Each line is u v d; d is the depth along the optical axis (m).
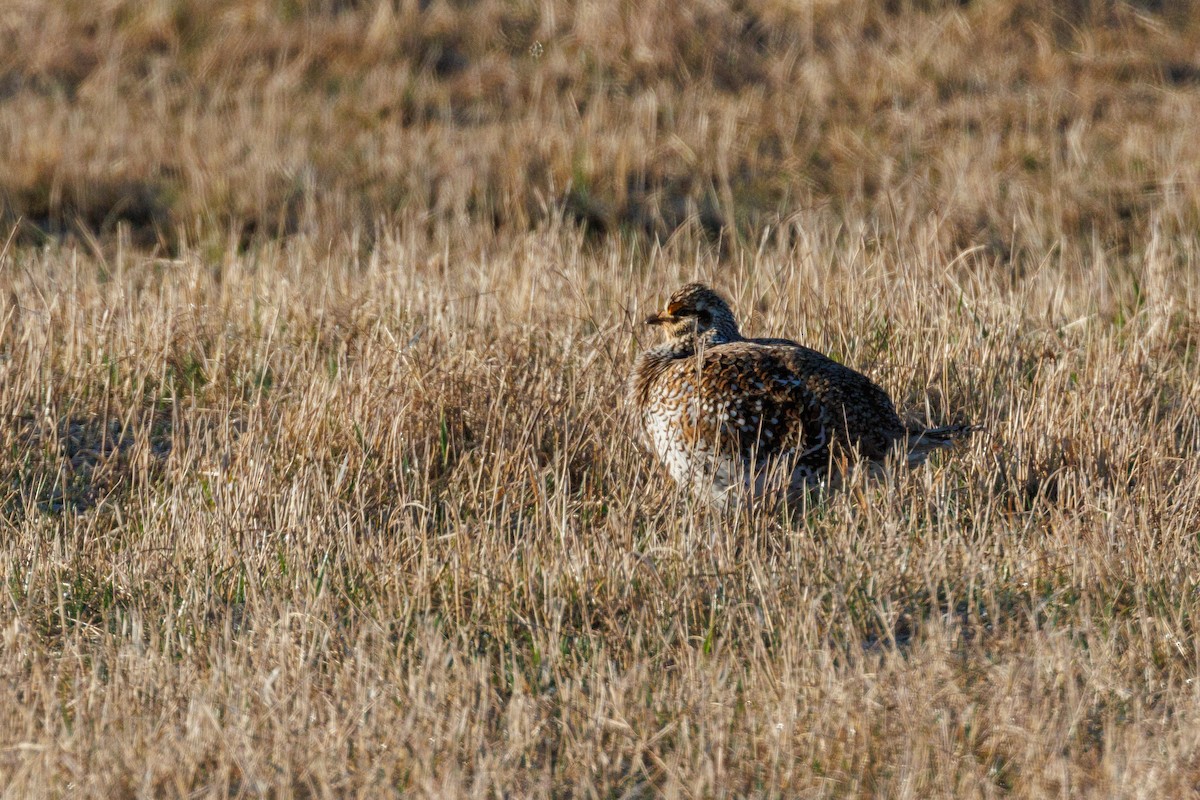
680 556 11.91
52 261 20.67
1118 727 9.46
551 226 23.67
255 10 36.16
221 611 11.51
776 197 27.20
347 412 14.88
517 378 15.64
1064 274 19.48
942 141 29.56
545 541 12.40
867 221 24.86
